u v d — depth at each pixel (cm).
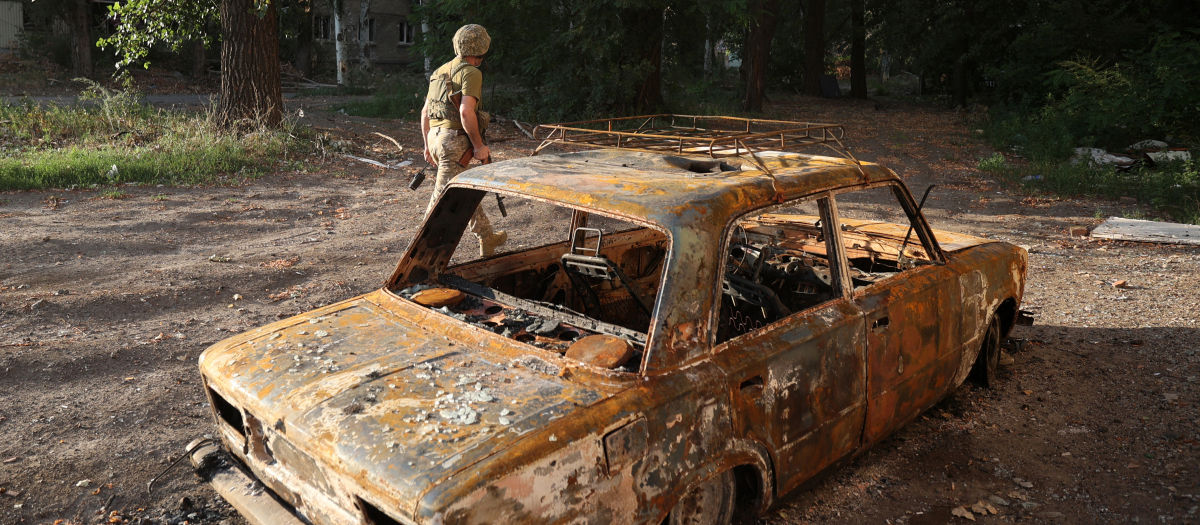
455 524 194
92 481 350
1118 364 510
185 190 1070
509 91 2334
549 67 2105
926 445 400
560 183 298
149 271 679
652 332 250
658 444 241
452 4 2064
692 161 334
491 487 201
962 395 459
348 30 3894
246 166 1245
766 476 285
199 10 1463
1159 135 1797
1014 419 430
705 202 271
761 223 492
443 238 351
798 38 4375
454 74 557
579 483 220
